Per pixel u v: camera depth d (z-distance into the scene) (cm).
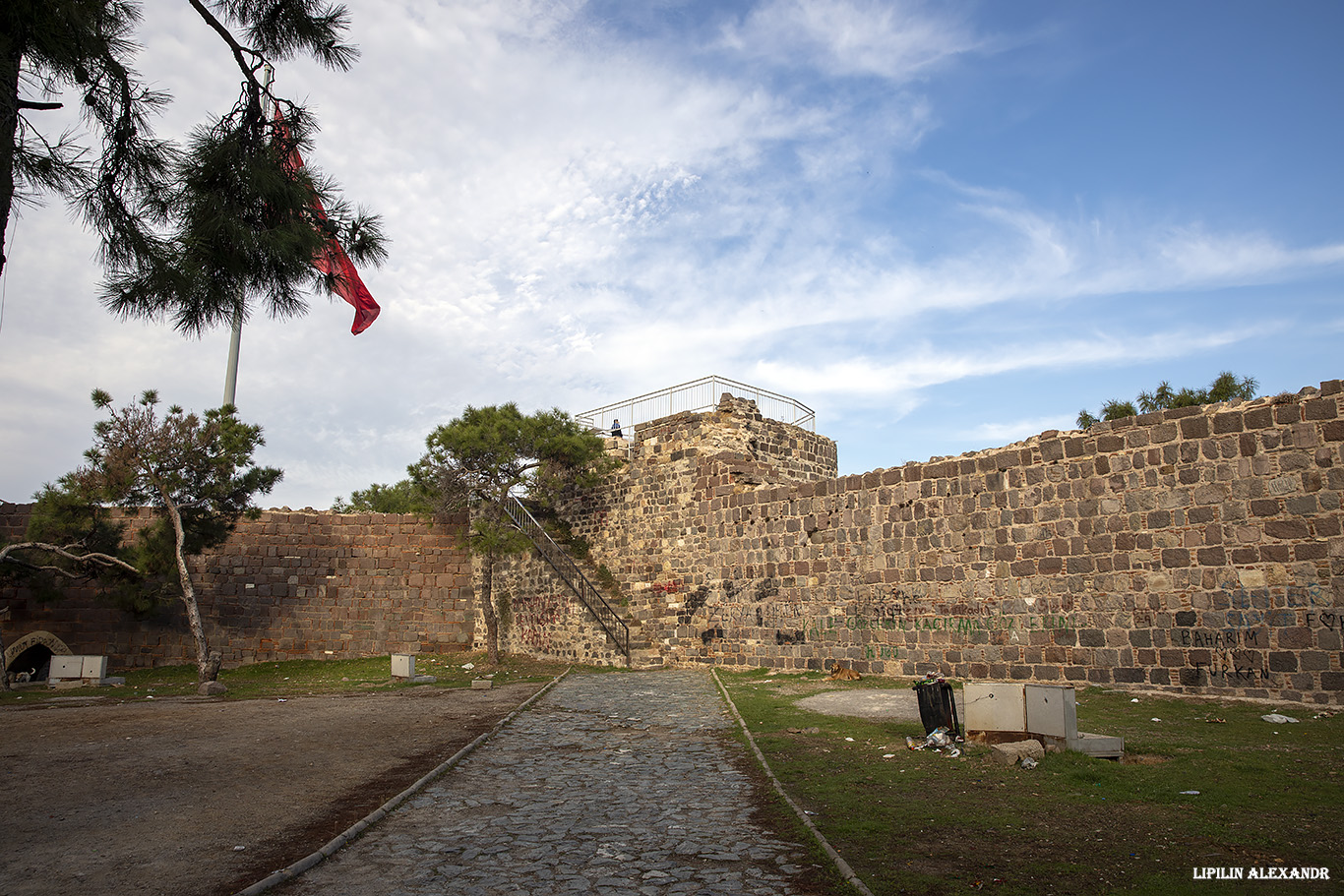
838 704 1425
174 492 2255
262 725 1314
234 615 2870
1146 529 1401
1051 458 1553
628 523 2633
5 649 2511
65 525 2275
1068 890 527
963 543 1689
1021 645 1563
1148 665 1373
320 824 712
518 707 1494
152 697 1850
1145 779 797
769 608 2125
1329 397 1214
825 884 552
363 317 2045
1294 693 1205
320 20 801
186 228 734
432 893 544
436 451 2558
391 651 3033
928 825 682
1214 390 2858
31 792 845
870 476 1905
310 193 778
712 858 613
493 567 3075
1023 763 873
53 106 664
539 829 698
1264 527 1262
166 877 575
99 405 2208
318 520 3039
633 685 1867
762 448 2505
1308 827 637
